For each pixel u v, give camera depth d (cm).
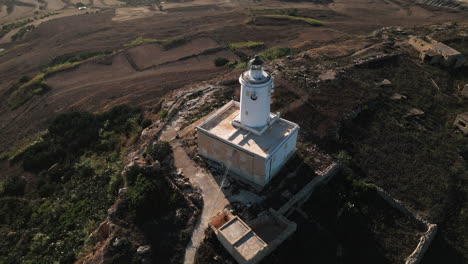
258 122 3062
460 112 4341
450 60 5247
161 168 3073
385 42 6197
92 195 3319
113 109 4781
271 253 2467
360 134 3834
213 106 4253
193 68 6438
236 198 2850
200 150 3269
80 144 4275
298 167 3212
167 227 2570
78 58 7038
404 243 2702
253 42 7450
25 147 4559
